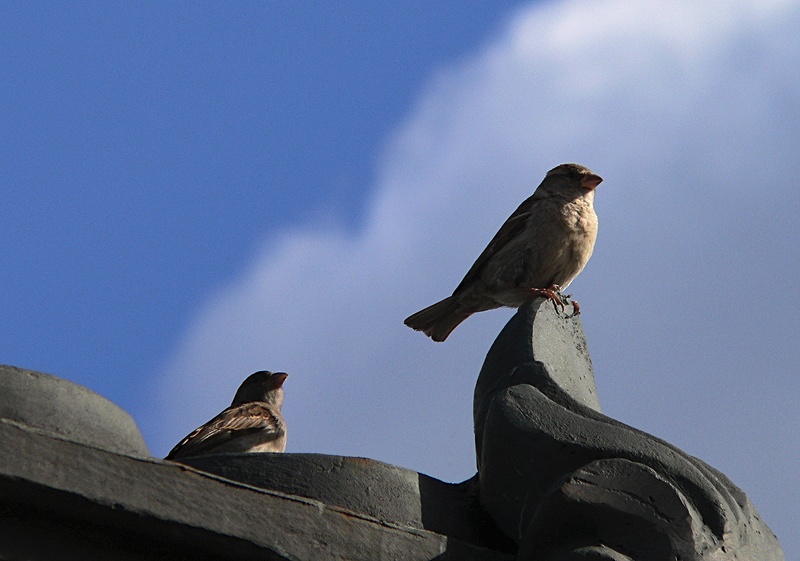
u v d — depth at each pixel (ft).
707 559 21.03
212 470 22.86
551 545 21.89
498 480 23.44
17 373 21.62
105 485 19.83
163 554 20.22
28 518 19.65
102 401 22.16
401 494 23.09
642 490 21.56
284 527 20.79
